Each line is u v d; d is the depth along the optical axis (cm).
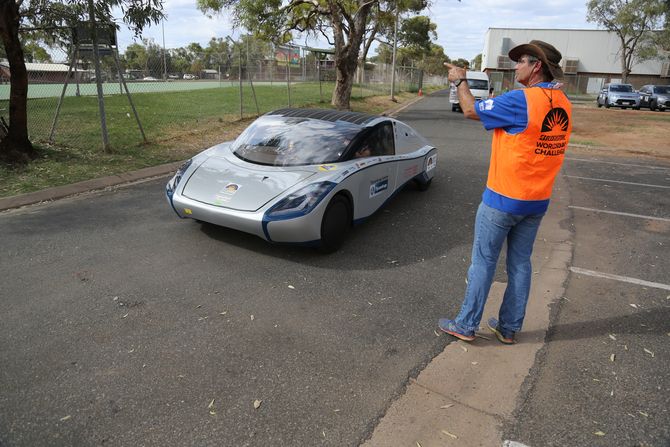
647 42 3825
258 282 382
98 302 341
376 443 221
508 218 271
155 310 334
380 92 3241
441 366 282
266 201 412
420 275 407
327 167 452
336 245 447
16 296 345
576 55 4706
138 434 222
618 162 988
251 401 246
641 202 661
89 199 595
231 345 295
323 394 253
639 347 306
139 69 1758
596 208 627
